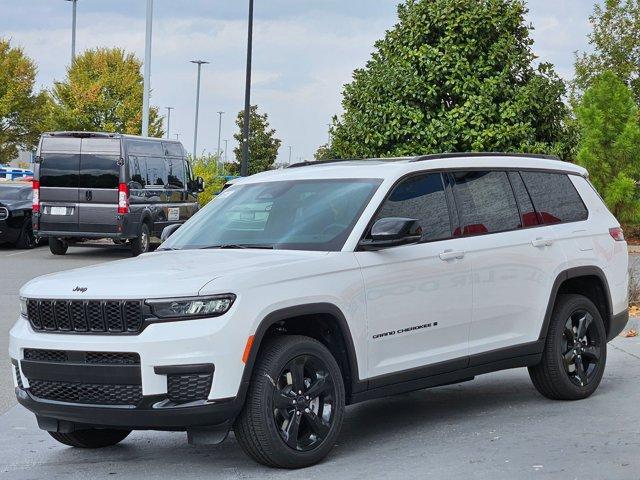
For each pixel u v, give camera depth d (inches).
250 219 283.3
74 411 238.5
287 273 245.0
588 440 261.4
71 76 1743.4
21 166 2050.9
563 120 676.1
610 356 402.0
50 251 987.9
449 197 291.1
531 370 316.5
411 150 637.3
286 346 242.4
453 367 282.7
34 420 317.4
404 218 262.1
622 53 1354.6
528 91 635.5
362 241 264.5
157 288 232.2
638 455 243.6
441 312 278.8
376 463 247.1
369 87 647.8
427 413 309.3
